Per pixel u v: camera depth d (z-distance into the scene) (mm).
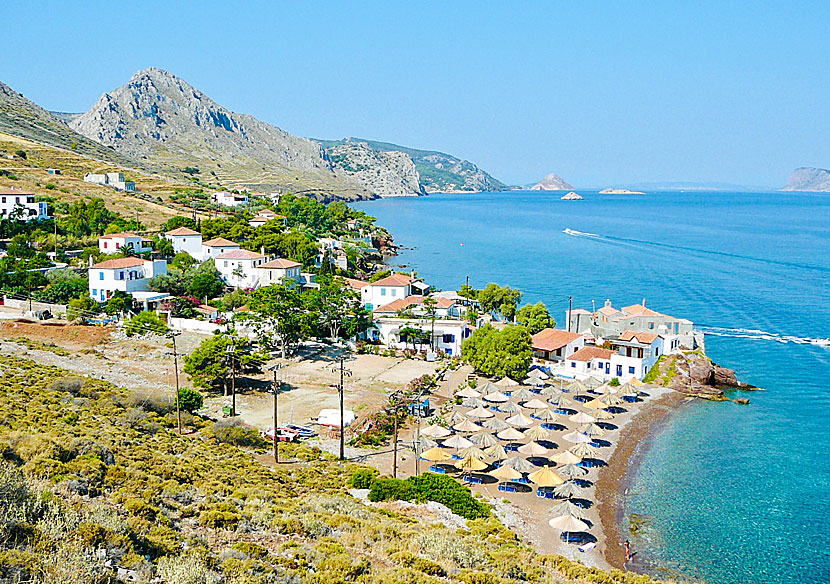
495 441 67688
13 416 50500
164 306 119938
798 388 96438
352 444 70312
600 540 53594
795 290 170375
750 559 51406
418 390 88000
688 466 69062
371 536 40875
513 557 44000
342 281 154250
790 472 67750
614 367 99375
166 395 75562
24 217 177500
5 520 27219
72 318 110438
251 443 65750
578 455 67688
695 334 112188
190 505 39500
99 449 44062
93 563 26453
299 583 31453
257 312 107000
